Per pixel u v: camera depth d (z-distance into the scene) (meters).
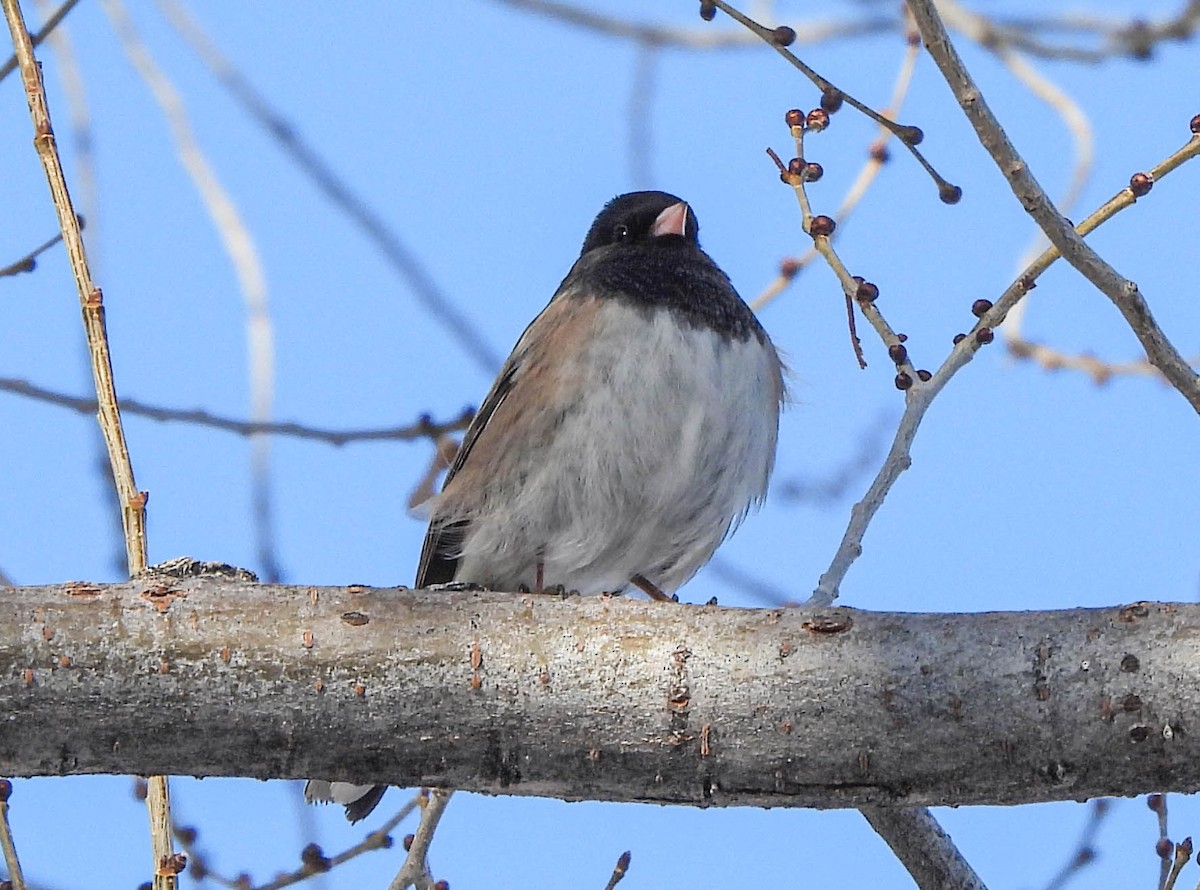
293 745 4.82
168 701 4.77
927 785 4.70
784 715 4.72
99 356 6.04
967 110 5.21
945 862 6.48
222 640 4.82
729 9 6.36
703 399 8.17
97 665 4.76
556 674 4.81
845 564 5.80
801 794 4.76
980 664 4.66
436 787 4.92
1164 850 6.79
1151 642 4.58
